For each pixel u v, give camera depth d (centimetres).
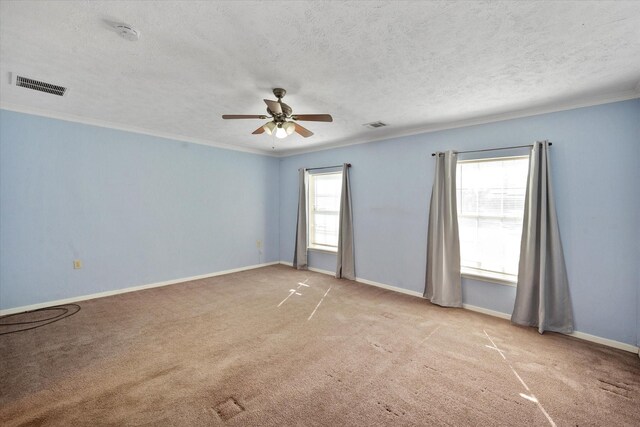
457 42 192
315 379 216
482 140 355
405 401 194
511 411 185
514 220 337
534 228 303
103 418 175
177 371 225
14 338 276
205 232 511
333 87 266
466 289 367
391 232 442
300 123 385
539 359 247
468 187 371
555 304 297
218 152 525
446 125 380
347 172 496
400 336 287
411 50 203
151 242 446
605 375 225
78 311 346
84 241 385
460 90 272
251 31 181
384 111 332
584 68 227
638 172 262
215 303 377
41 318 324
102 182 397
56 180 361
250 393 200
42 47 201
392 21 170
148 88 271
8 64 226
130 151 421
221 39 190
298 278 506
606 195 277
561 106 300
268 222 610
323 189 557
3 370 223
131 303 375
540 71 233
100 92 283
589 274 285
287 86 264
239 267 562
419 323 318
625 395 202
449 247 369
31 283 347
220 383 210
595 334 282
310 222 578
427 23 172
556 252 295
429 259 397
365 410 185
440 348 264
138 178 430
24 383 208
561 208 299
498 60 216
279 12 162
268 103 242
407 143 423
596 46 196
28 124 340
